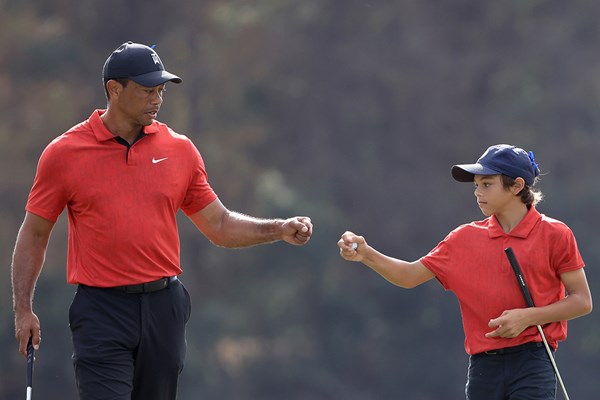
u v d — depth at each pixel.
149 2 128.25
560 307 21.73
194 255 119.69
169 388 21.80
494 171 22.22
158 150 21.44
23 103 118.19
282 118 131.12
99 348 21.00
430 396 123.69
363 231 131.00
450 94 135.12
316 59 133.25
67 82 121.50
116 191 21.08
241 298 121.12
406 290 125.44
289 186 129.25
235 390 116.06
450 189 132.62
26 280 21.25
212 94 128.38
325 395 120.19
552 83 135.50
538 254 22.05
